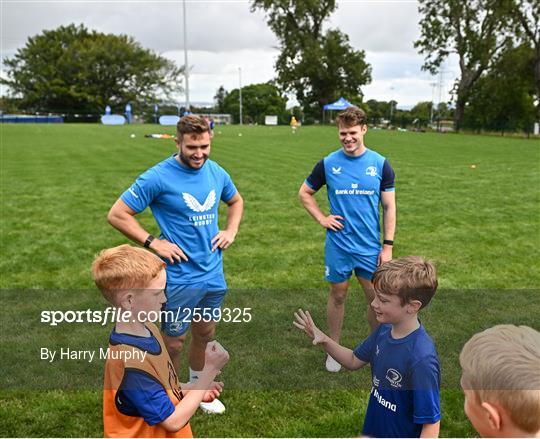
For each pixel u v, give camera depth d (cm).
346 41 5338
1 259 549
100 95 6153
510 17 3509
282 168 1295
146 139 2291
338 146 2036
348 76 5434
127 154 1598
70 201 846
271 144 2134
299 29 5178
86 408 258
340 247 305
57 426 248
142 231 249
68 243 612
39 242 614
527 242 633
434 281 168
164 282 159
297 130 3588
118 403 153
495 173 1236
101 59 6025
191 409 157
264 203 851
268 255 575
